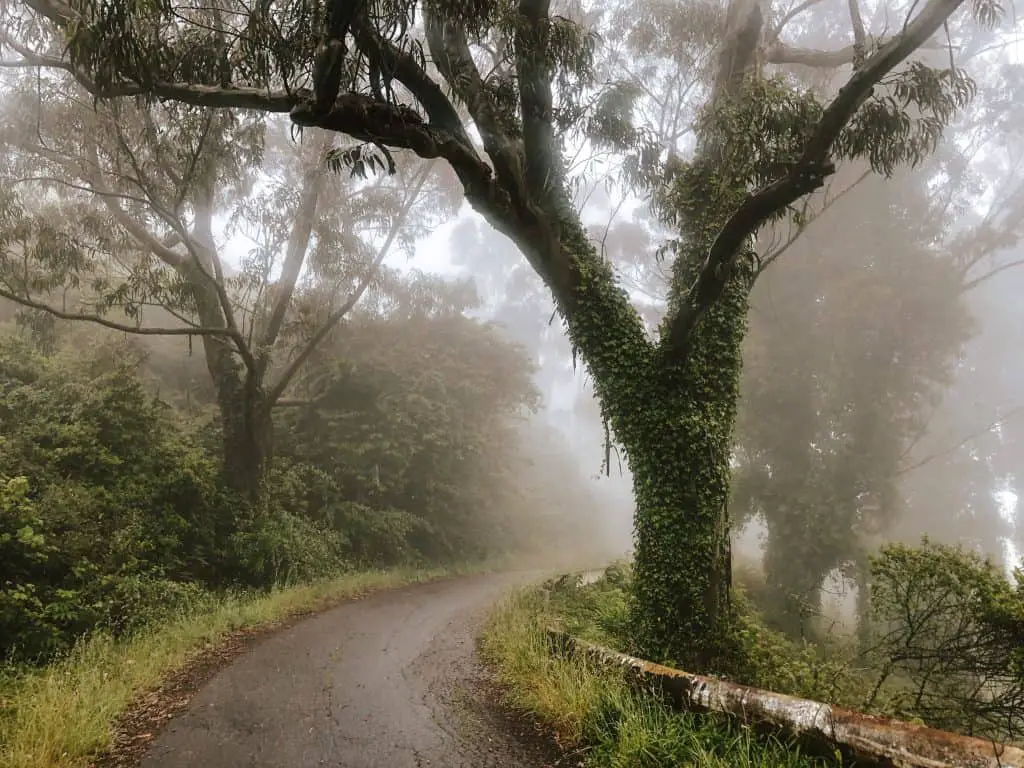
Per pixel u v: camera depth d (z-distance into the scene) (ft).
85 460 35.47
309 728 18.65
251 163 41.50
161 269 43.57
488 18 20.66
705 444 27.96
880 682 20.61
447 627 33.71
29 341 48.11
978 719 19.03
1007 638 18.54
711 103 31.60
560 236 29.32
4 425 34.24
